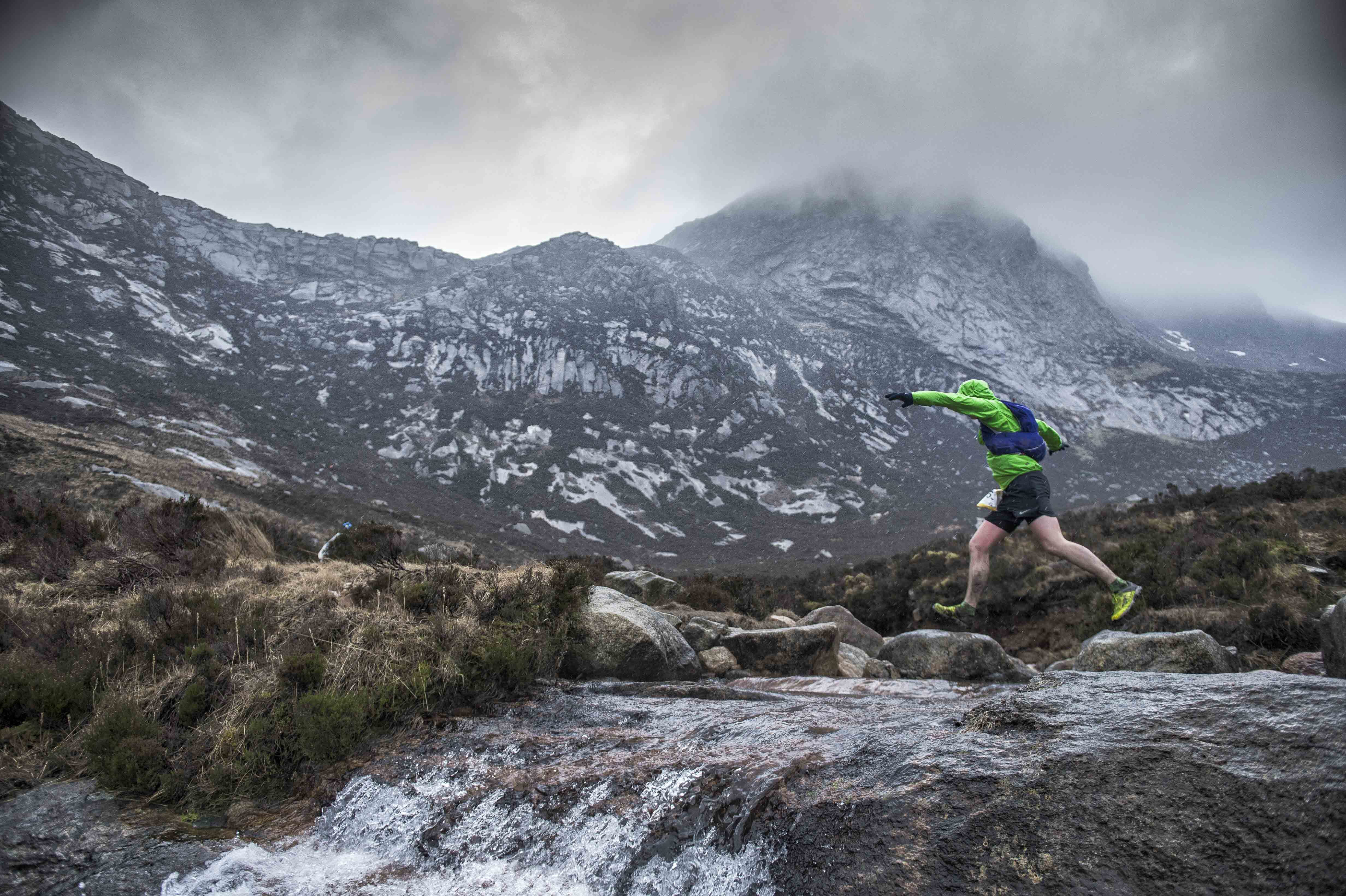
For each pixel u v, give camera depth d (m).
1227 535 11.23
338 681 4.25
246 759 3.67
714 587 11.40
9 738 3.83
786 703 4.29
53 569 6.82
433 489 124.31
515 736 3.72
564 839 2.63
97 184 191.75
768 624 9.40
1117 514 17.61
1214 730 2.12
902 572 17.23
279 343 174.12
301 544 10.52
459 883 2.53
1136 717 2.34
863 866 2.02
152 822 3.23
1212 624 7.81
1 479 31.27
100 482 33.69
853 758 2.64
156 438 83.75
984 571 5.05
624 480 149.12
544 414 170.75
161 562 6.92
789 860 2.15
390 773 3.47
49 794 3.42
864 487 164.25
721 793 2.57
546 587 6.04
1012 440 5.04
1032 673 6.23
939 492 165.00
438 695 4.38
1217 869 1.68
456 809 3.00
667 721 3.84
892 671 6.64
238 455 96.12
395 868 2.71
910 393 5.20
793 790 2.47
